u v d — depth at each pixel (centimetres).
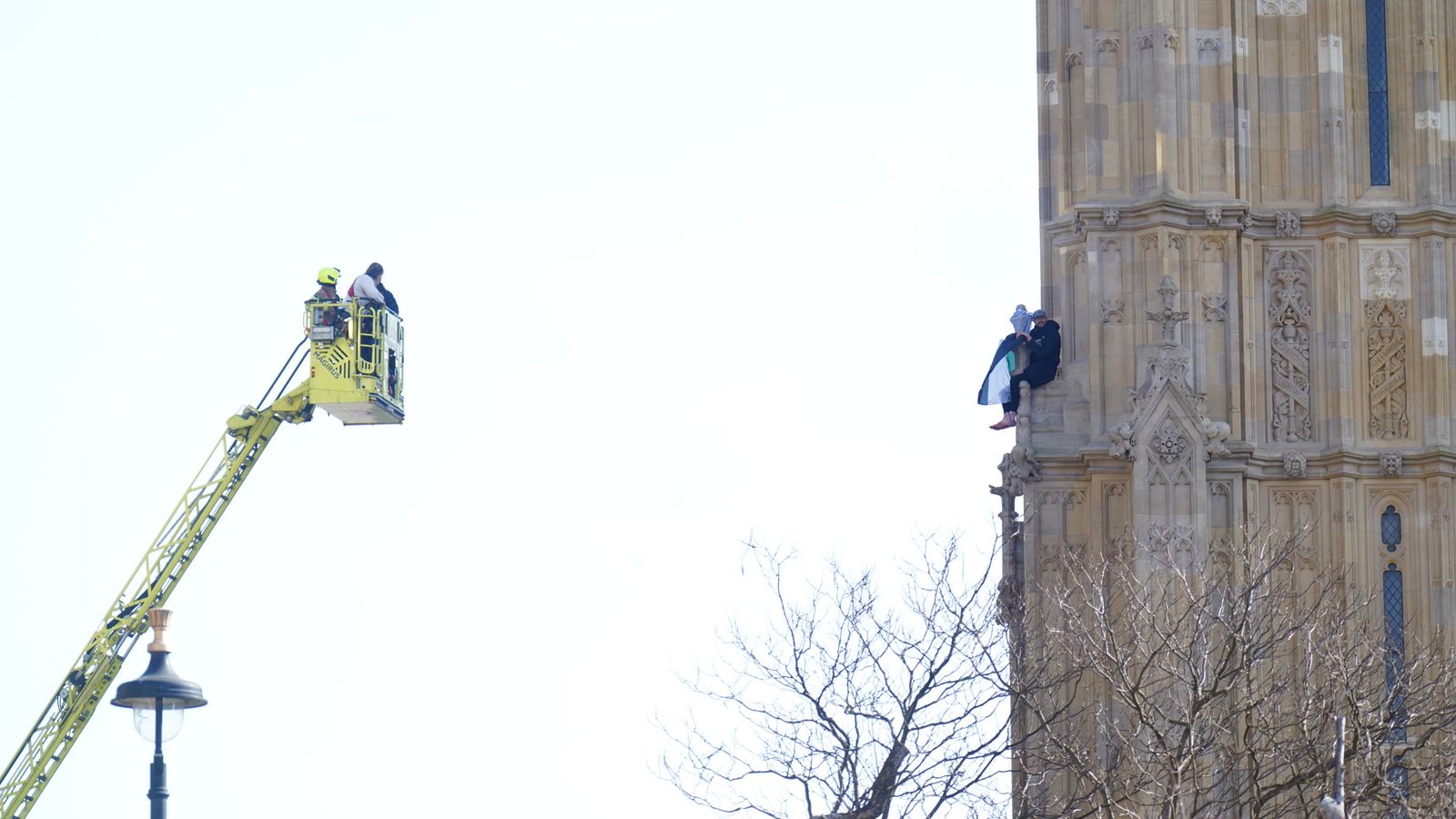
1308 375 6122
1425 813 4978
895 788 5341
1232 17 6172
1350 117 6206
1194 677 5134
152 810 4731
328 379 12069
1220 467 5978
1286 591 5812
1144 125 6109
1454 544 6025
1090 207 6059
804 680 5606
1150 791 5406
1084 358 6112
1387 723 5381
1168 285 5978
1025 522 6044
